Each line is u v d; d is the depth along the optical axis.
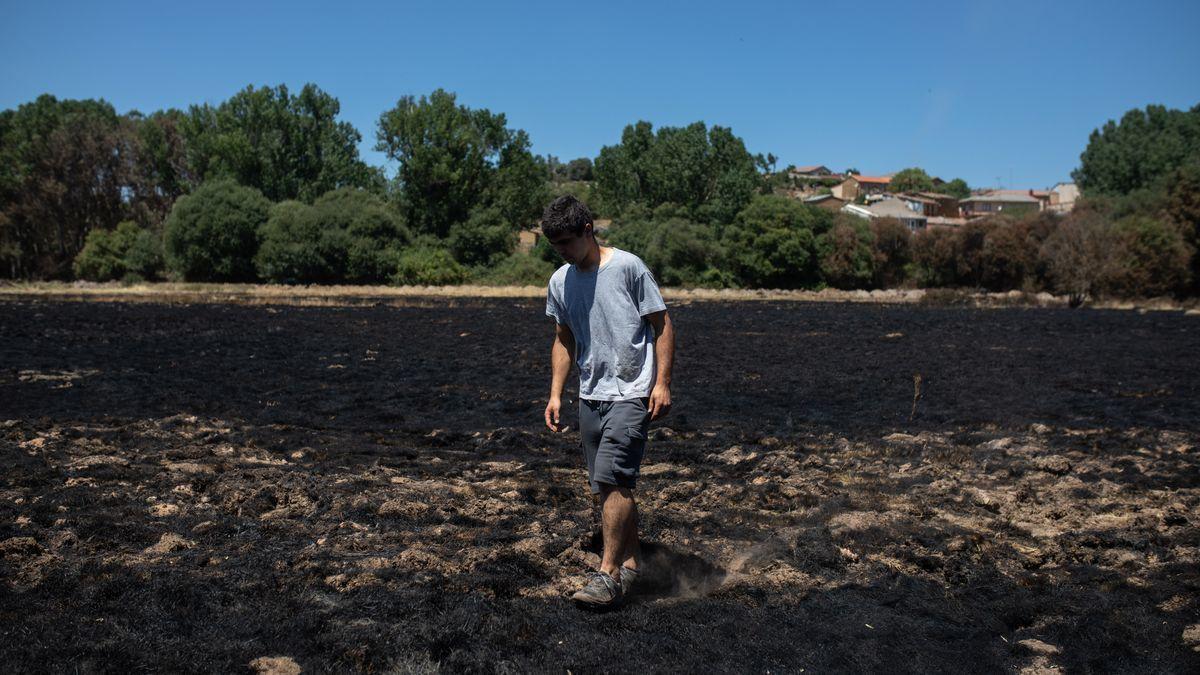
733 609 3.83
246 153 67.69
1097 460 7.20
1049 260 49.41
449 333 21.11
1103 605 3.90
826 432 8.48
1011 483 6.38
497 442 7.79
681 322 27.39
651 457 7.24
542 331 21.95
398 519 5.18
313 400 10.18
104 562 4.24
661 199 79.94
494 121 69.81
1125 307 42.69
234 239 58.84
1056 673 3.24
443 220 67.75
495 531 4.96
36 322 22.67
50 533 4.67
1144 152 90.94
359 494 5.67
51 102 90.50
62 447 7.05
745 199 72.19
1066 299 47.25
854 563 4.53
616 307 3.92
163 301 35.94
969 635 3.59
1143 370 14.36
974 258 62.28
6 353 14.92
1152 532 5.05
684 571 4.38
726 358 16.03
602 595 3.75
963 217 120.75
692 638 3.51
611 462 3.92
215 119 71.19
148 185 73.62
